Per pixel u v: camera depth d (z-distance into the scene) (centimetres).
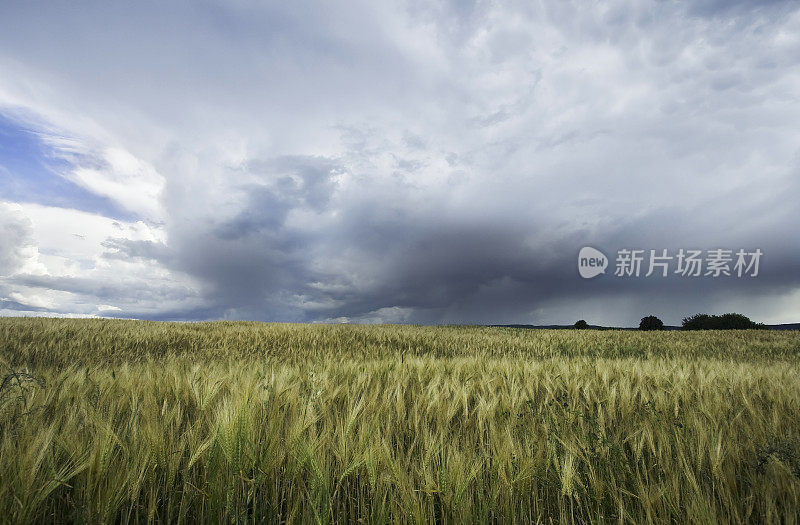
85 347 1008
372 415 281
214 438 203
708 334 2097
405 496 177
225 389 349
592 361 648
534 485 205
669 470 209
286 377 383
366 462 208
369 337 1525
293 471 205
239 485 191
